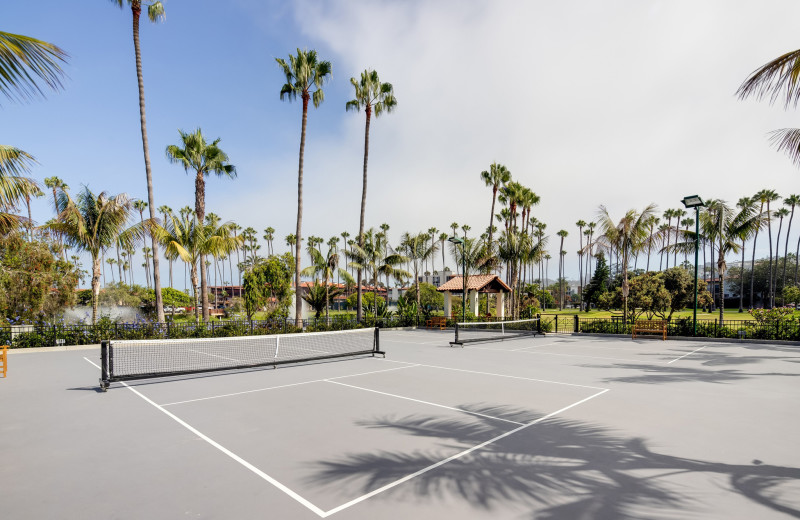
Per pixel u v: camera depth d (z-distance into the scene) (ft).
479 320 89.40
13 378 33.55
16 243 58.34
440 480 14.12
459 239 86.28
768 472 14.73
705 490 13.28
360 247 86.12
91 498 12.97
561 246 304.71
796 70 25.53
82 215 57.62
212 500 12.79
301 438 18.56
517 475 14.49
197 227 68.59
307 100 75.46
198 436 18.89
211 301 231.91
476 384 30.63
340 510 12.11
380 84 87.97
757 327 61.00
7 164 23.26
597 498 12.74
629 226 71.10
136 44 61.36
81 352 50.26
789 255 263.90
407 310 94.43
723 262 71.67
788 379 32.30
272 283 98.27
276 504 12.50
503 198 119.03
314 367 38.73
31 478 14.47
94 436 18.94
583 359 43.93
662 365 39.50
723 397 26.32
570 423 20.76
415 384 30.63
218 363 41.09
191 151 73.82
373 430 19.67
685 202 63.77
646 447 17.30
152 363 41.29
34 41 12.84
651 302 76.23
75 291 71.82
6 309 58.29
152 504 12.55
